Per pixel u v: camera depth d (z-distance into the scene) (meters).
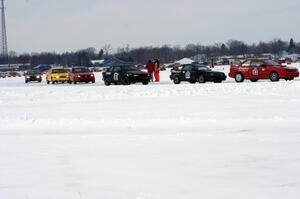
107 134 9.82
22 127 11.38
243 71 29.62
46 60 148.12
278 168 6.29
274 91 18.88
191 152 7.52
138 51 140.75
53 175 6.22
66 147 8.35
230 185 5.49
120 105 15.63
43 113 14.08
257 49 151.88
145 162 6.86
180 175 6.02
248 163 6.62
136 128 10.56
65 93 22.45
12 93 24.00
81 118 12.45
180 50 146.62
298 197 4.98
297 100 15.33
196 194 5.17
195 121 11.20
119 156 7.38
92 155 7.53
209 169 6.31
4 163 7.06
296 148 7.63
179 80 31.66
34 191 5.47
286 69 28.17
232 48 150.25
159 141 8.69
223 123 10.79
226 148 7.79
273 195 5.07
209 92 19.73
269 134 9.12
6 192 5.45
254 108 13.42
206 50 148.00
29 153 7.86
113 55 148.25
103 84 35.41
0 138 9.68
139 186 5.56
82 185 5.68
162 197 5.10
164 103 15.68
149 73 33.97
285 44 155.38
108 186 5.60
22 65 139.00
